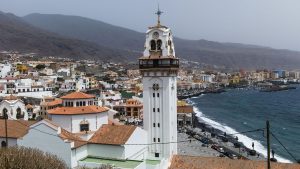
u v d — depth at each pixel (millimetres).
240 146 198375
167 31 120812
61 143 98625
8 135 108062
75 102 118750
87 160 102875
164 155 120500
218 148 188375
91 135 111000
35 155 71062
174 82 124375
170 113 120500
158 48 121250
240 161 96750
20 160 65812
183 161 100938
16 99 174875
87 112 113938
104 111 120000
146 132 119812
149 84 121250
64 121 112062
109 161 102312
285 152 196375
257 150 198500
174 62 121375
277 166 92625
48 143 99750
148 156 121062
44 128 99750
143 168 101812
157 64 119250
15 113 171000
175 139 125875
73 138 103875
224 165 96562
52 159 74375
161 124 120750
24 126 115062
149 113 121688
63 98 119500
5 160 63938
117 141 104062
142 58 120875
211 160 99375
